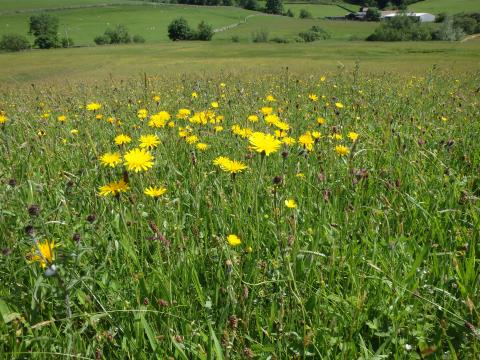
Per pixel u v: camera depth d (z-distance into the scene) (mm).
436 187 3734
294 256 2551
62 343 2094
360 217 3287
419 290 2502
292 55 53219
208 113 5613
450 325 2244
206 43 88188
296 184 3875
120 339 2242
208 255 2814
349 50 58469
